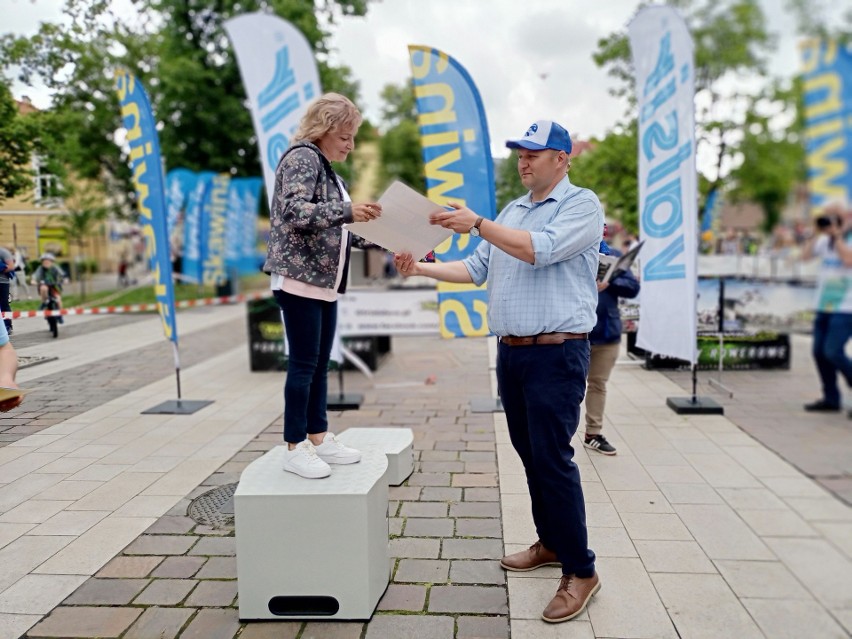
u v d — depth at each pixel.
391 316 6.45
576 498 2.29
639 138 4.69
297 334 2.45
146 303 8.19
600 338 3.84
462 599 2.42
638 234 5.45
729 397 4.06
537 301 2.23
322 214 2.20
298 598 2.33
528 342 2.26
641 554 2.66
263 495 2.25
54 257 4.62
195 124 16.44
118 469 3.85
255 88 5.12
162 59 14.59
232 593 2.49
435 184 5.02
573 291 2.25
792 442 2.06
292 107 5.13
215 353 8.10
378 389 6.17
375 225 2.24
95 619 2.32
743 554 2.40
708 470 3.49
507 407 2.46
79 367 5.13
